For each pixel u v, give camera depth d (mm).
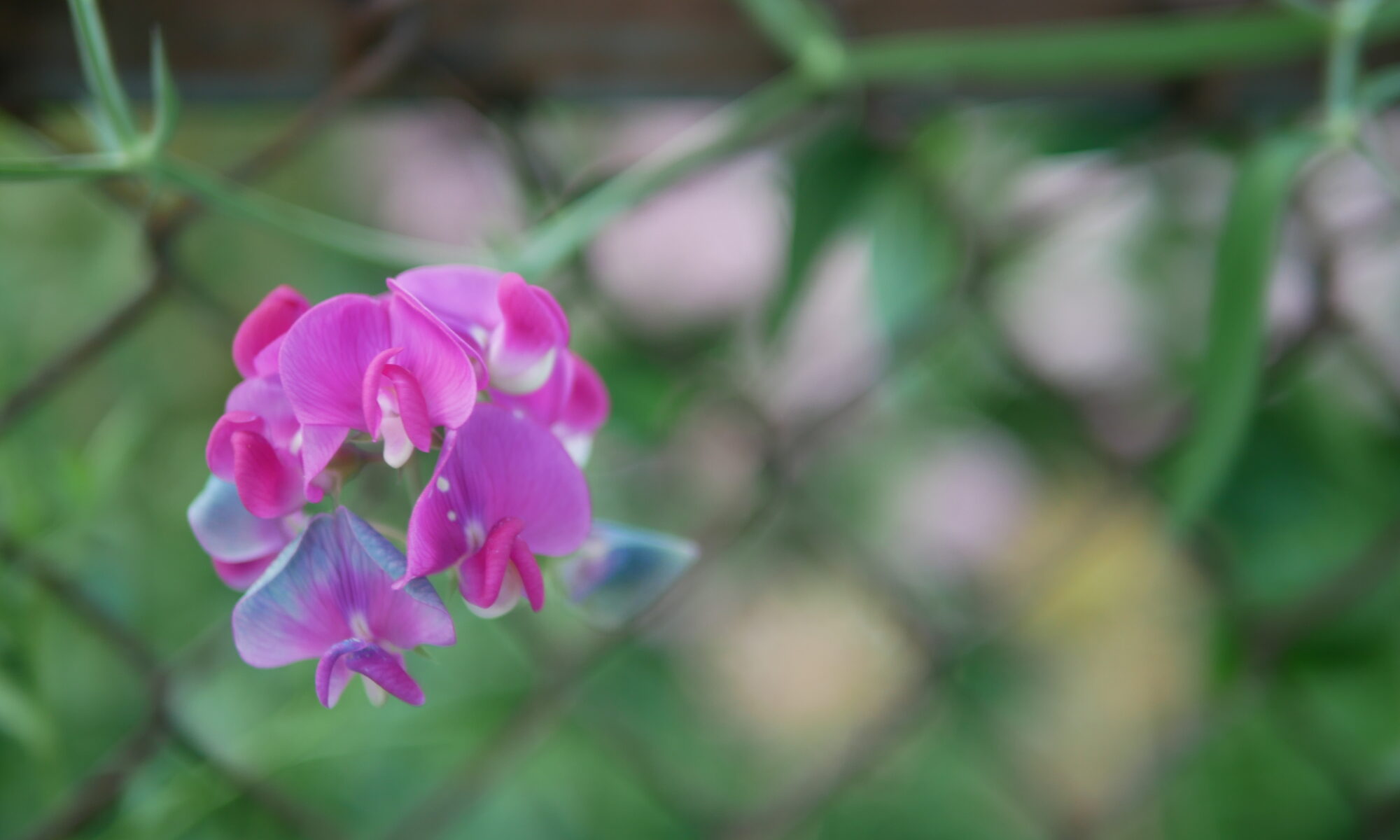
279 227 541
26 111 568
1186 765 759
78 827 578
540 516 492
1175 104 651
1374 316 801
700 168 614
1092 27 614
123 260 708
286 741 606
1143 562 895
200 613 718
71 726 650
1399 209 714
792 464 663
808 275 641
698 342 748
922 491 913
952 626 750
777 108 581
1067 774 868
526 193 604
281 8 570
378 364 479
